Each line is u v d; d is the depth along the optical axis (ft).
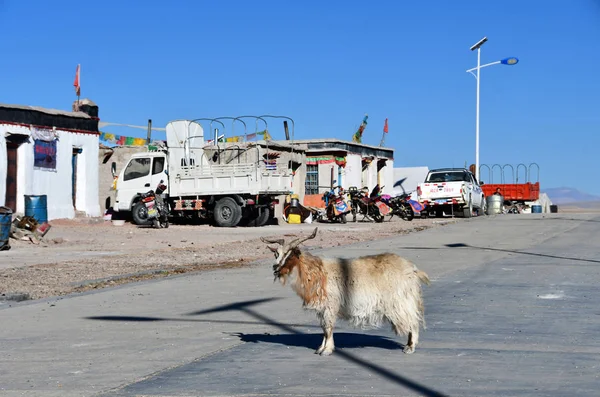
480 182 148.25
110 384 23.22
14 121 93.35
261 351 27.61
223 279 50.70
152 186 104.37
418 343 28.53
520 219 108.17
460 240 76.95
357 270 25.88
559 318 33.73
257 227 101.19
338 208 111.65
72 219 99.30
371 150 161.99
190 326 33.68
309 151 141.59
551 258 59.36
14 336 32.17
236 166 100.07
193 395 21.62
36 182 96.37
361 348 27.81
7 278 50.80
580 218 107.76
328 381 22.80
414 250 67.21
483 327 31.73
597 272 50.62
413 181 189.06
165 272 55.16
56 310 39.01
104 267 57.47
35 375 24.75
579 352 26.53
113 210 114.62
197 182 102.12
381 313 26.20
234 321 34.78
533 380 22.49
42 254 66.64
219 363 25.72
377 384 22.34
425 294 41.52
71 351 28.66
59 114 100.63
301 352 27.27
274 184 102.42
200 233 89.40
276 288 45.83
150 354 27.66
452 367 24.38
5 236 69.36
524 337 29.48
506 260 58.49
